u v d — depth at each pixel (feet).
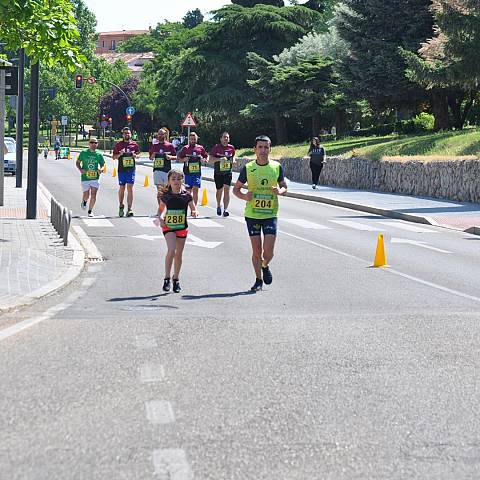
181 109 476.54
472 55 239.91
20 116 197.98
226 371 46.80
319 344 54.29
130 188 146.20
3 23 98.12
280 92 395.55
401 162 208.13
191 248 107.04
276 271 88.94
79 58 101.09
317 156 220.84
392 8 304.50
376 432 36.35
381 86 308.81
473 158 181.98
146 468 31.60
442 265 94.63
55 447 33.83
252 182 75.82
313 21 483.92
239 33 465.47
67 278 79.92
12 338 54.85
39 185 224.94
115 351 51.42
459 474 31.45
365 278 84.58
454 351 52.60
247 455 33.22
